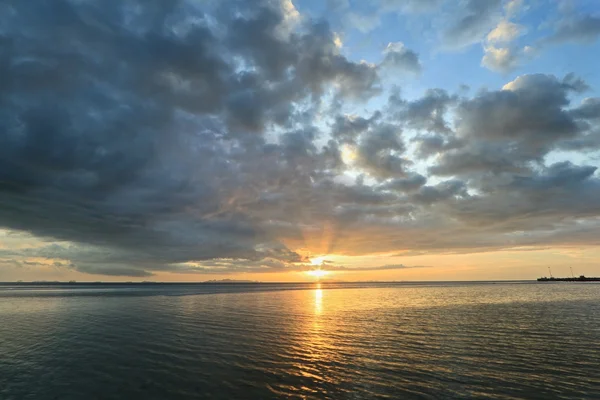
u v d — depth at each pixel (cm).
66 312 5316
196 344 2905
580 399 1683
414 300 7894
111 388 1819
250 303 7244
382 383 1909
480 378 1992
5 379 1956
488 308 5894
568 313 5053
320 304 6925
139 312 5362
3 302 7238
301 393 1761
